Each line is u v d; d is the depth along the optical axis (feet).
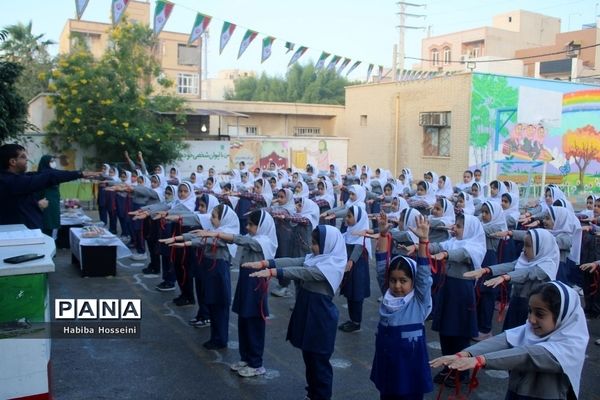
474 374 10.93
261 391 18.01
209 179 48.37
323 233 16.30
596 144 80.38
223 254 21.12
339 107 92.32
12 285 10.98
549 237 17.33
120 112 61.82
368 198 45.96
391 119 82.74
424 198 40.37
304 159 83.41
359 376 19.40
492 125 72.95
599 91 79.77
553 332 10.62
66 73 62.39
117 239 32.35
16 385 11.13
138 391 17.83
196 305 27.07
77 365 19.76
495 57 130.41
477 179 49.29
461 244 19.66
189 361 20.35
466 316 19.08
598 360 21.42
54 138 62.75
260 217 19.48
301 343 16.21
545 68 114.62
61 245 39.65
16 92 35.88
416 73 79.82
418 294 13.74
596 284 26.86
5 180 15.02
